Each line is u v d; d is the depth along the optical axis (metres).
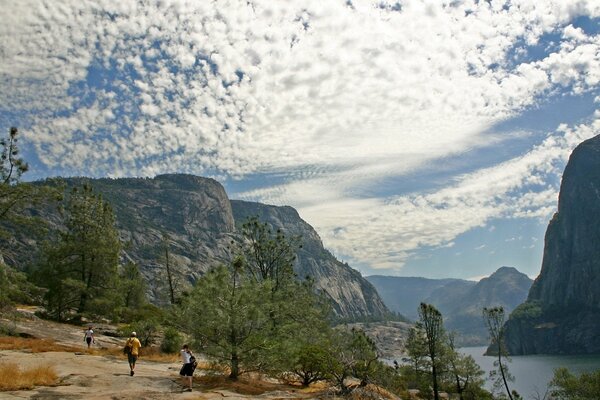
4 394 15.08
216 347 21.58
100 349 30.55
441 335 50.72
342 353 26.45
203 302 22.23
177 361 29.61
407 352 52.88
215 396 17.61
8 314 31.08
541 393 70.94
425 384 53.09
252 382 22.83
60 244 47.44
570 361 152.50
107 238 48.81
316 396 20.81
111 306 45.28
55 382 17.73
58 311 44.16
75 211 48.16
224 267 23.56
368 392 23.95
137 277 66.88
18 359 21.38
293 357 23.55
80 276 46.66
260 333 22.39
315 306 36.22
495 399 54.59
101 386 17.62
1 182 32.84
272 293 25.52
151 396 16.25
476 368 52.59
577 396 39.62
